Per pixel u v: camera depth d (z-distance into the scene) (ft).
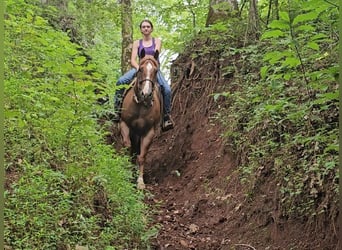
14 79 17.46
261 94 23.65
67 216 16.53
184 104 37.32
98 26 47.57
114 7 43.68
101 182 19.45
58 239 14.90
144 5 46.80
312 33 19.08
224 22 34.94
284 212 18.45
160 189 29.78
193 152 31.96
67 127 19.12
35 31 20.53
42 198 15.89
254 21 31.04
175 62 40.70
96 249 15.94
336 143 15.75
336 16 14.39
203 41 37.35
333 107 18.44
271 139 21.72
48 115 18.76
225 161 26.91
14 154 18.35
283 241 17.80
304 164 18.22
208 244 20.11
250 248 18.69
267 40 27.73
